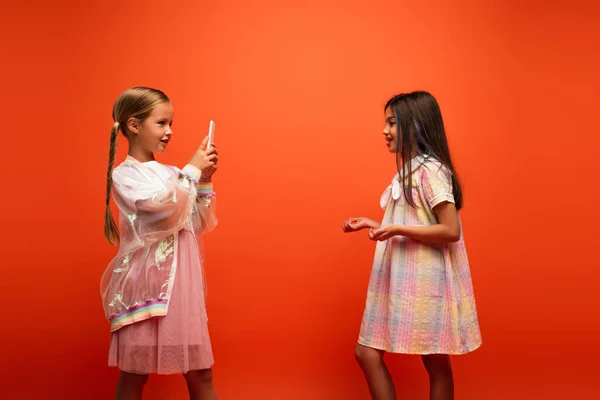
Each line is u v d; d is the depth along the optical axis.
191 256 1.95
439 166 1.96
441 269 1.97
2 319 2.51
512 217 2.64
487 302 2.62
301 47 2.64
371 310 2.06
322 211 2.63
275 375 2.59
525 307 2.63
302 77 2.64
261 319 2.60
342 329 2.61
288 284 2.62
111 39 2.60
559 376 2.61
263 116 2.63
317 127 2.64
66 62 2.58
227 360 2.58
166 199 1.84
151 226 1.87
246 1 2.64
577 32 2.64
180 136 2.59
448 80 2.64
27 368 2.50
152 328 1.87
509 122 2.64
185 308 1.89
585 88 2.65
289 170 2.63
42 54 2.57
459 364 2.59
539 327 2.63
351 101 2.64
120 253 1.92
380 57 2.64
